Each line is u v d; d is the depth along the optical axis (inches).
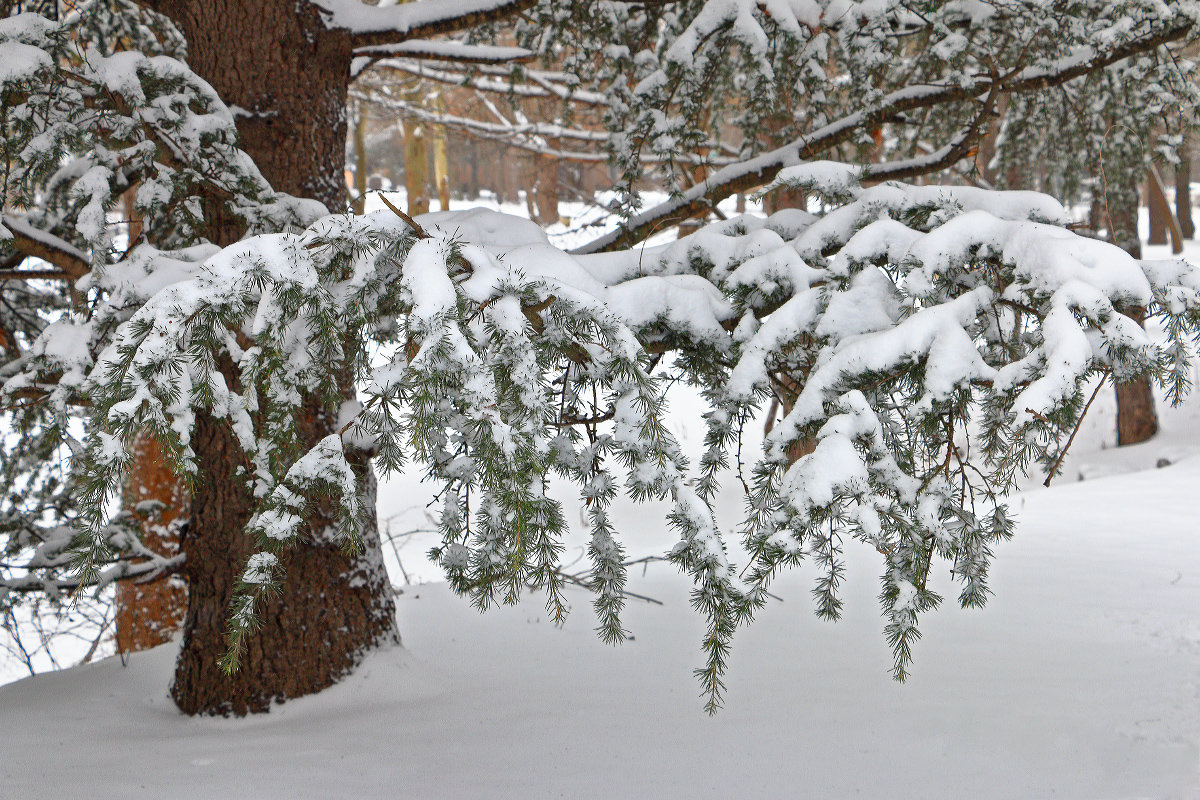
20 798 137.3
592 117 521.7
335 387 107.7
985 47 215.2
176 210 159.2
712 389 125.0
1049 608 240.4
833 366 103.6
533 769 151.3
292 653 185.6
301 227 161.2
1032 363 97.5
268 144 186.9
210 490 183.3
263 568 101.5
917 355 101.6
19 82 143.3
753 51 183.0
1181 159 229.1
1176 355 103.7
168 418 91.0
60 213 197.0
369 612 197.9
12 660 327.0
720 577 97.6
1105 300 96.3
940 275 110.9
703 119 258.1
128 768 152.4
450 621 255.6
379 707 184.7
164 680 214.7
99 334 144.3
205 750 162.1
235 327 99.2
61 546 199.5
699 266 139.0
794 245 129.8
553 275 120.6
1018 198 126.5
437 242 100.5
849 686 190.7
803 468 93.9
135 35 260.5
